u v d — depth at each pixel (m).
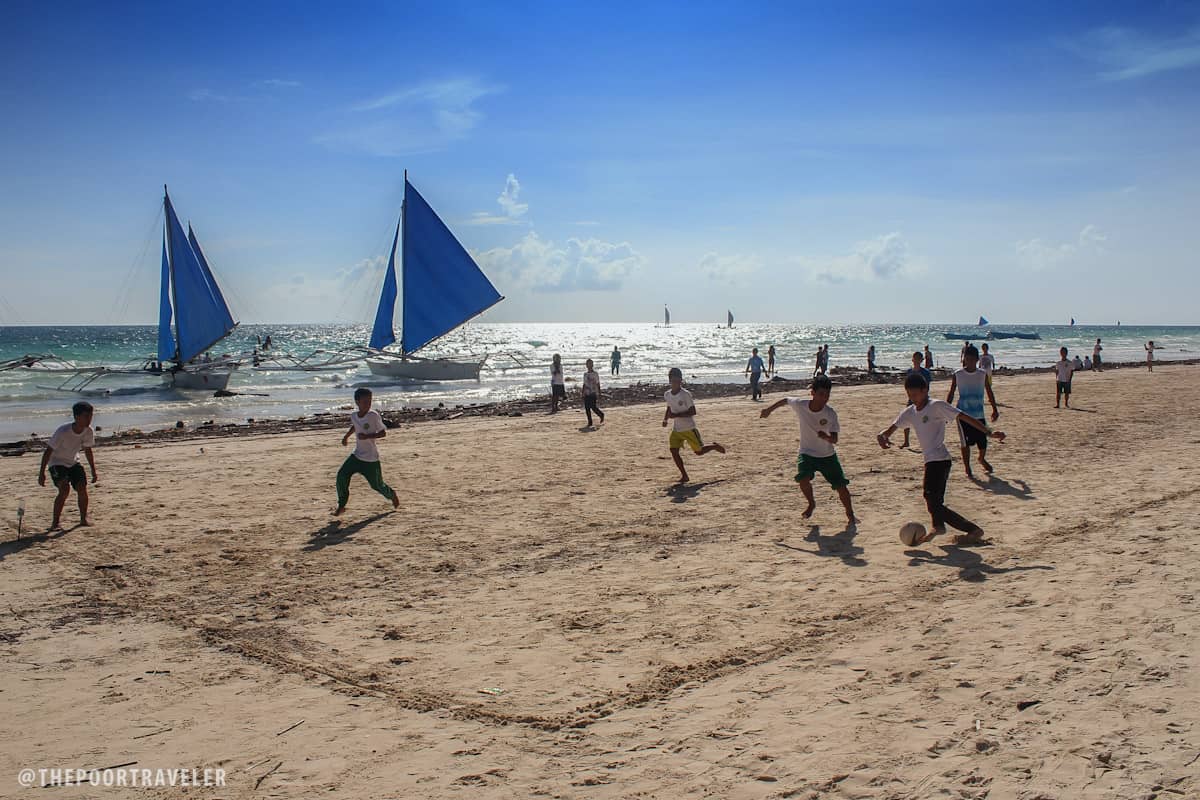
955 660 4.97
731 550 7.88
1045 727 4.06
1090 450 13.25
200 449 16.20
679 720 4.38
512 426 20.03
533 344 105.31
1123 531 7.88
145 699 4.83
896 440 15.38
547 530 8.93
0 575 7.48
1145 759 3.70
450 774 3.89
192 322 37.94
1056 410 20.11
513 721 4.45
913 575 6.80
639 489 11.16
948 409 7.62
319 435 19.06
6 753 4.16
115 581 7.28
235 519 9.70
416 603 6.57
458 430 19.22
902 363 60.25
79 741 4.30
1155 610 5.61
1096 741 3.89
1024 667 4.79
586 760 3.99
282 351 70.06
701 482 11.52
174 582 7.23
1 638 5.90
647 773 3.84
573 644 5.57
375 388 38.84
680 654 5.32
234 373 46.22
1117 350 85.06
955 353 77.06
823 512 9.38
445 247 39.72
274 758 4.08
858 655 5.15
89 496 11.22
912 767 3.76
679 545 8.16
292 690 4.93
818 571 7.05
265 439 18.23
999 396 24.75
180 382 37.34
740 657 5.22
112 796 3.72
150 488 11.79
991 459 12.62
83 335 129.62
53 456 9.27
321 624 6.12
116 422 24.61
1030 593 6.15
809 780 3.69
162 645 5.73
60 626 6.15
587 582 7.02
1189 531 7.75
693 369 55.41
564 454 14.70
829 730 4.17
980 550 7.47
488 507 10.20
